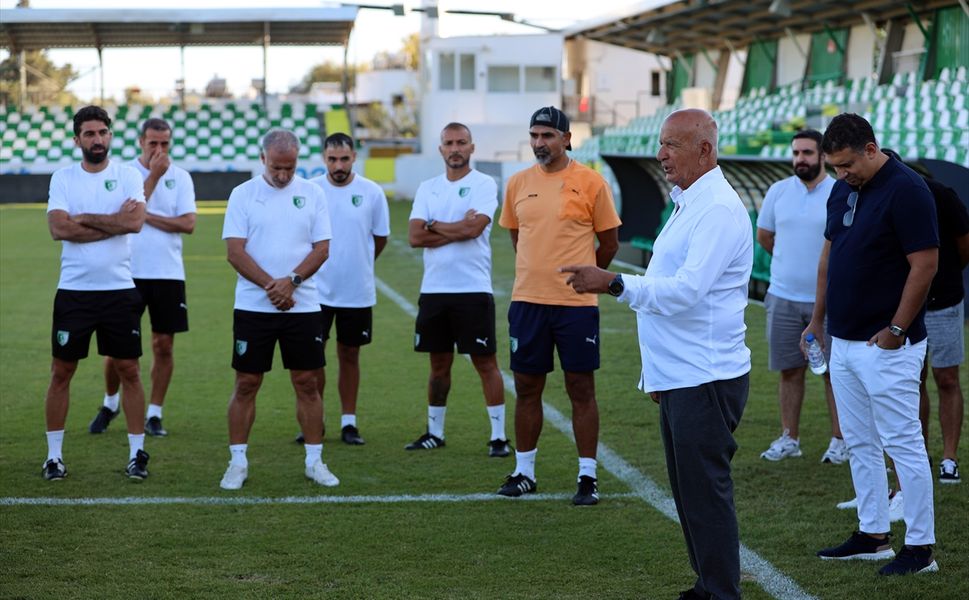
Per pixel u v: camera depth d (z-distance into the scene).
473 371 9.54
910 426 4.60
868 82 23.73
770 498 5.69
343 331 7.05
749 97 29.53
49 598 4.25
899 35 23.42
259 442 7.04
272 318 5.97
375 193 7.14
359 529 5.20
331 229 7.03
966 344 10.33
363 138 45.69
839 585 4.45
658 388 4.10
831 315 4.78
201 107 37.72
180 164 35.62
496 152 37.38
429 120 39.06
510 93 38.78
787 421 6.50
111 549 4.87
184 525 5.24
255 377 5.99
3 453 6.66
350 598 4.29
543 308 5.73
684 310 3.91
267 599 4.27
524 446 5.87
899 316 4.51
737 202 4.00
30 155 36.03
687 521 4.12
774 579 4.52
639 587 4.44
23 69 37.00
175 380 9.02
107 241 6.09
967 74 20.64
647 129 32.34
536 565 4.71
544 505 5.62
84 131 6.11
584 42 40.25
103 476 6.14
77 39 36.47
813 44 26.95
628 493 5.82
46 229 23.89
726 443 4.05
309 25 35.25
